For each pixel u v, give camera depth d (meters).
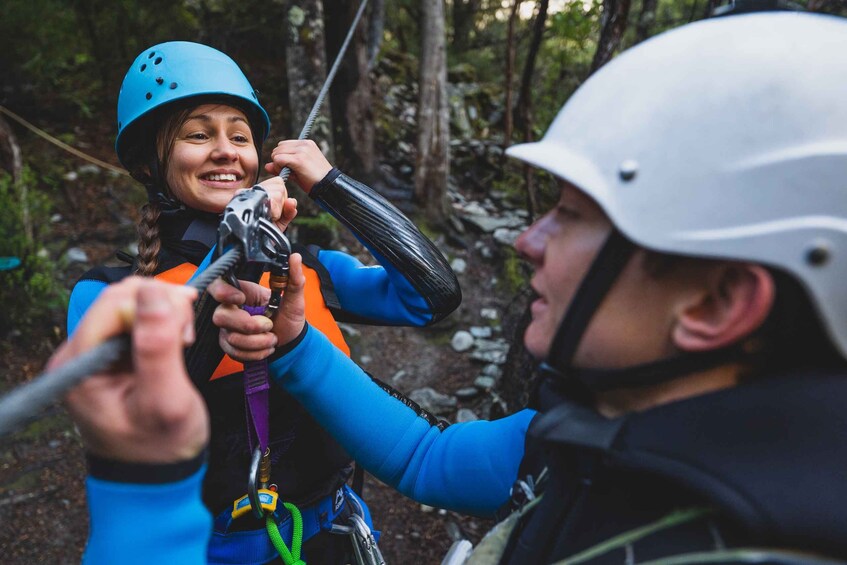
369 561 1.27
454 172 5.21
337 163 4.50
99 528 0.43
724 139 0.47
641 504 0.50
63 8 4.38
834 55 0.49
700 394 0.50
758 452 0.44
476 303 3.88
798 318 0.48
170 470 0.43
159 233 1.25
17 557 2.33
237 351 0.91
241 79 1.30
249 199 0.85
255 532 1.16
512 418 0.86
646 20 3.46
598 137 0.53
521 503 0.68
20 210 3.34
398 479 0.94
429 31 4.12
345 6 4.28
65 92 4.70
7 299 3.20
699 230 0.47
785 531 0.41
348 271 1.45
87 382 0.41
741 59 0.49
